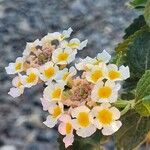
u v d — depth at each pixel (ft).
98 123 0.37
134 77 0.45
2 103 1.30
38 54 0.43
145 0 0.50
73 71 0.39
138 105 0.38
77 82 0.38
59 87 0.39
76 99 0.38
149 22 0.43
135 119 0.40
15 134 1.22
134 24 0.51
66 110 0.39
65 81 0.39
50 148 1.18
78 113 0.37
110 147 1.06
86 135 0.37
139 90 0.38
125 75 0.38
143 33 0.43
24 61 0.43
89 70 0.38
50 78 0.40
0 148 1.19
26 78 0.42
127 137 0.41
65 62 0.41
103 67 0.38
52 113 0.38
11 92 0.42
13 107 1.29
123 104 0.39
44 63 0.43
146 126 0.40
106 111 0.37
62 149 0.42
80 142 0.41
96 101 0.37
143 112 0.39
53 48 0.43
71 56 0.41
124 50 0.48
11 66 0.44
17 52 1.52
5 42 1.55
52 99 0.38
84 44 0.42
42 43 0.44
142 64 0.43
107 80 0.37
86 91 0.38
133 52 0.43
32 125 1.23
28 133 1.22
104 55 0.40
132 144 0.41
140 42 0.43
